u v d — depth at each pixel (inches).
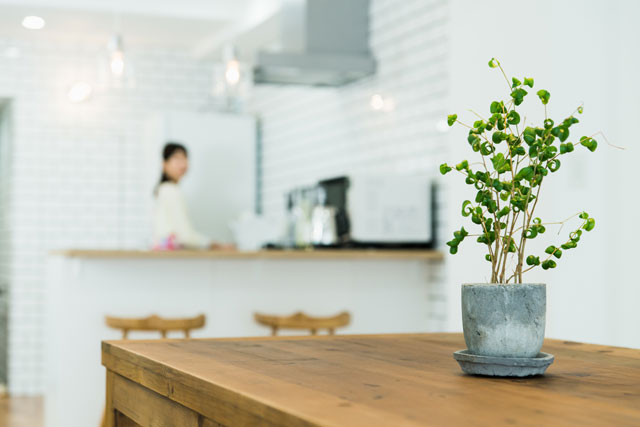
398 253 187.9
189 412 60.2
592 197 154.9
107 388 79.7
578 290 153.9
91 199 291.3
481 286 60.9
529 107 160.7
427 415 45.1
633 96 150.5
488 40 171.6
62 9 247.3
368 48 227.0
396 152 214.7
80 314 172.4
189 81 302.4
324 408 46.6
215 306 180.4
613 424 43.3
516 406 48.1
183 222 226.8
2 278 299.4
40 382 281.3
